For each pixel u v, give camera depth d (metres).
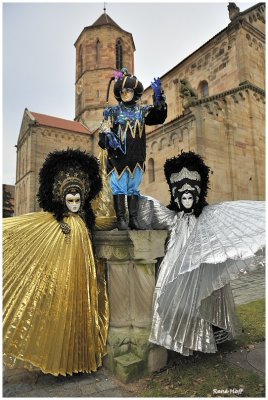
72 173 3.86
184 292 3.63
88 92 32.25
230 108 13.29
